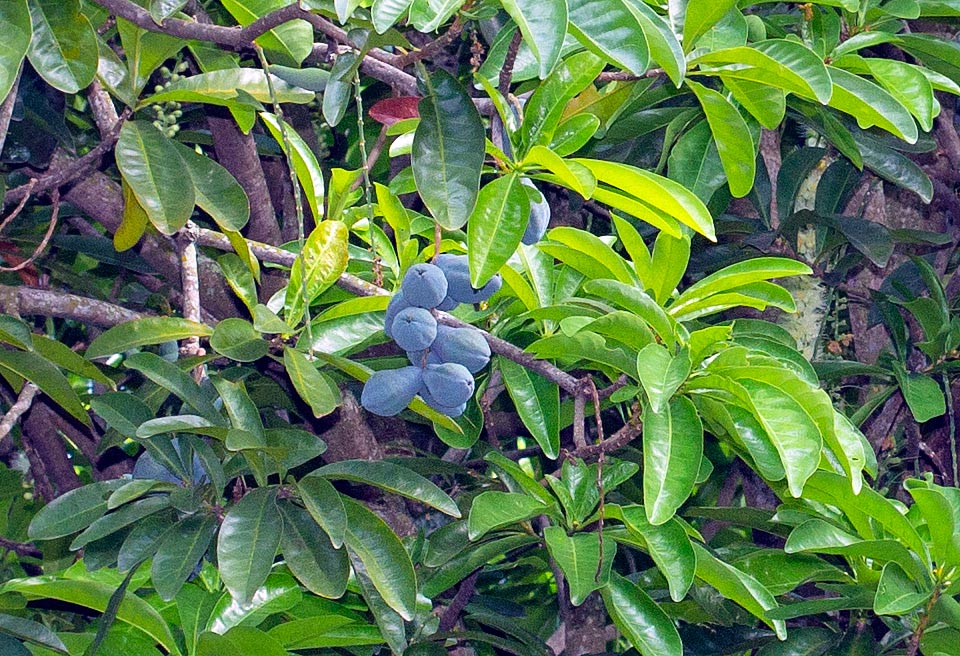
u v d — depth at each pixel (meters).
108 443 3.01
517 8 2.50
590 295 3.05
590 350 2.83
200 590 2.97
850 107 2.84
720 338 2.79
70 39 2.71
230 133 3.23
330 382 2.83
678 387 2.73
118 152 2.82
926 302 3.36
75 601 2.87
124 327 2.82
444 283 2.76
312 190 2.97
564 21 2.50
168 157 2.83
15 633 2.83
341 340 2.93
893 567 2.89
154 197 2.80
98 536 2.77
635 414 2.85
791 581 3.01
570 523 2.92
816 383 2.94
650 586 3.14
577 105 2.99
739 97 2.86
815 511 3.02
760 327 3.14
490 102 2.87
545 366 2.86
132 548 2.79
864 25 3.11
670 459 2.76
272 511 2.79
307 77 2.92
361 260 3.06
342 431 3.29
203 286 3.31
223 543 2.75
